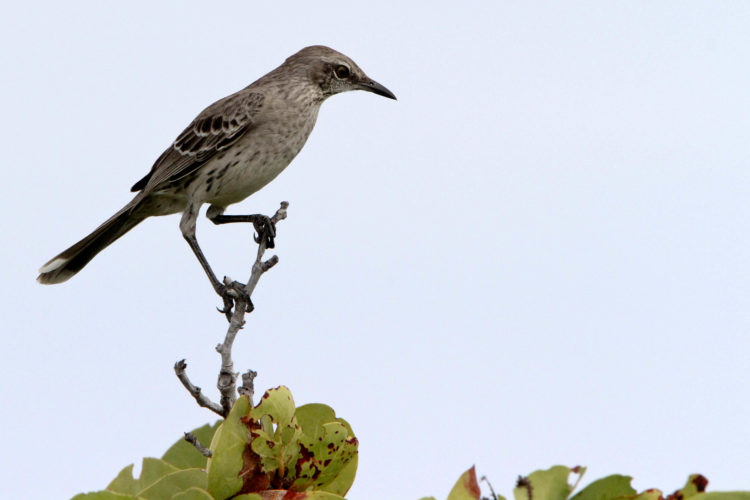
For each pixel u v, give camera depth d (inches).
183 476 277.1
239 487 297.0
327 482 311.3
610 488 267.3
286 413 303.7
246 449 299.0
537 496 268.5
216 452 295.0
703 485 259.0
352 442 308.3
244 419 299.7
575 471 269.1
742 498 245.3
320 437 304.8
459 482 266.1
